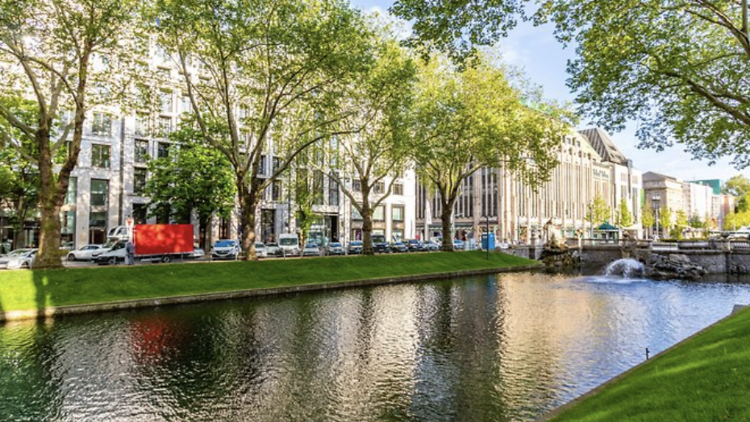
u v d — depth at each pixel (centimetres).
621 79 1633
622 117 1758
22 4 1870
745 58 1733
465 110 3481
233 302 2139
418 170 4309
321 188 5647
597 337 1485
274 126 3139
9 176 3550
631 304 2239
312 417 843
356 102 3169
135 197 4825
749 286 3181
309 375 1081
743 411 475
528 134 3719
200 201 4097
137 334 1488
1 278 1866
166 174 4069
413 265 3534
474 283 3144
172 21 2138
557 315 1892
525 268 4444
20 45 2006
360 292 2548
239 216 5291
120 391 973
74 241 4450
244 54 2656
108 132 4678
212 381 1037
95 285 2031
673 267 4119
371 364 1170
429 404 904
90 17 2083
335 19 2225
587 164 10944
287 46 2295
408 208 7581
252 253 2795
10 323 1639
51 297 1859
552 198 9656
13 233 4341
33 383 1017
